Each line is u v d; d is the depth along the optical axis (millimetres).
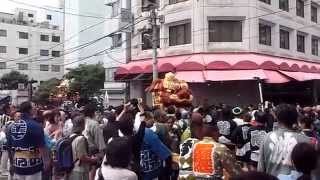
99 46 62688
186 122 11922
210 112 14000
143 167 7387
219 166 6316
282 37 36438
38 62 82938
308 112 14617
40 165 8695
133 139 7227
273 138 5996
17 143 8531
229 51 31141
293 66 33281
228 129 9539
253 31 31438
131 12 38000
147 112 9844
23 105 8633
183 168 6691
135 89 37031
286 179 5691
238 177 2805
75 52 62438
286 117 5973
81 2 62125
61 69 85062
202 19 31188
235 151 9008
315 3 41688
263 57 31328
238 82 31297
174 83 18469
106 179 4949
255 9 31656
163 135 9359
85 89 49594
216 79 28750
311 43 40875
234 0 31234
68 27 63625
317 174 4266
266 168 6070
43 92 53562
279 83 32500
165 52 33531
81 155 8812
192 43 31594
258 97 31250
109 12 44625
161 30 33969
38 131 8562
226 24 31578
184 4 32312
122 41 41562
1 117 15867
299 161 4297
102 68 51344
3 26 79875
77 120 9156
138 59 36219
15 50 80938
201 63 29953
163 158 7516
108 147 5059
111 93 43281
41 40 83438
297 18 37969
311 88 36281
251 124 8953
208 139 6543
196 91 31625
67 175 9023
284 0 36656
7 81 70500
